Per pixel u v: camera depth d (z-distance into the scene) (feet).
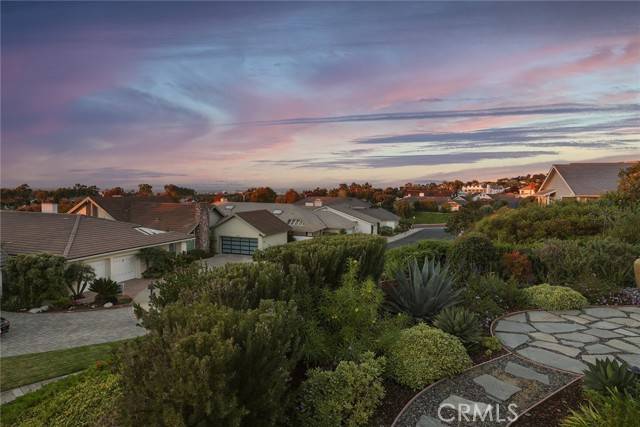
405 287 23.85
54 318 47.42
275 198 236.63
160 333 10.77
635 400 11.01
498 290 27.63
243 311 12.43
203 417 8.75
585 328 22.20
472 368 16.78
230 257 112.37
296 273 18.10
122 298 56.08
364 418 12.58
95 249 68.28
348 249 23.31
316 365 16.07
